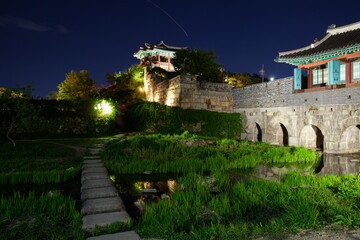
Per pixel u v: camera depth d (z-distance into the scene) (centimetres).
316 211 766
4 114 2588
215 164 1717
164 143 2162
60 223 781
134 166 1599
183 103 3316
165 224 731
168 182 1411
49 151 1930
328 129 2375
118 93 4406
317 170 1748
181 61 4272
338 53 2398
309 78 2811
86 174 1398
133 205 1053
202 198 1015
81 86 4431
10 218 806
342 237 614
